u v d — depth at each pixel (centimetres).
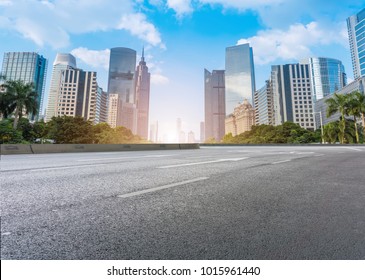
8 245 182
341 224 236
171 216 255
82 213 260
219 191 377
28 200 312
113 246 185
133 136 8581
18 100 4159
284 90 16700
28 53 15312
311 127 15912
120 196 338
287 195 354
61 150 1697
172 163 798
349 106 4866
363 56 15650
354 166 716
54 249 179
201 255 176
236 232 214
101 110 17238
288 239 201
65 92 15038
